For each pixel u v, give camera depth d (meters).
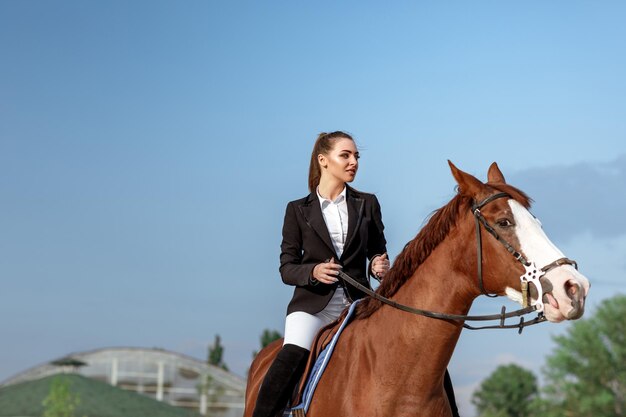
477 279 5.74
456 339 5.90
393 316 6.07
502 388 119.31
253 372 7.76
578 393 56.41
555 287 5.34
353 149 6.96
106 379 67.25
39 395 49.03
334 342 6.32
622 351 55.81
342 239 6.93
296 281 6.72
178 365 68.19
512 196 5.74
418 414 5.88
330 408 6.09
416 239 6.18
